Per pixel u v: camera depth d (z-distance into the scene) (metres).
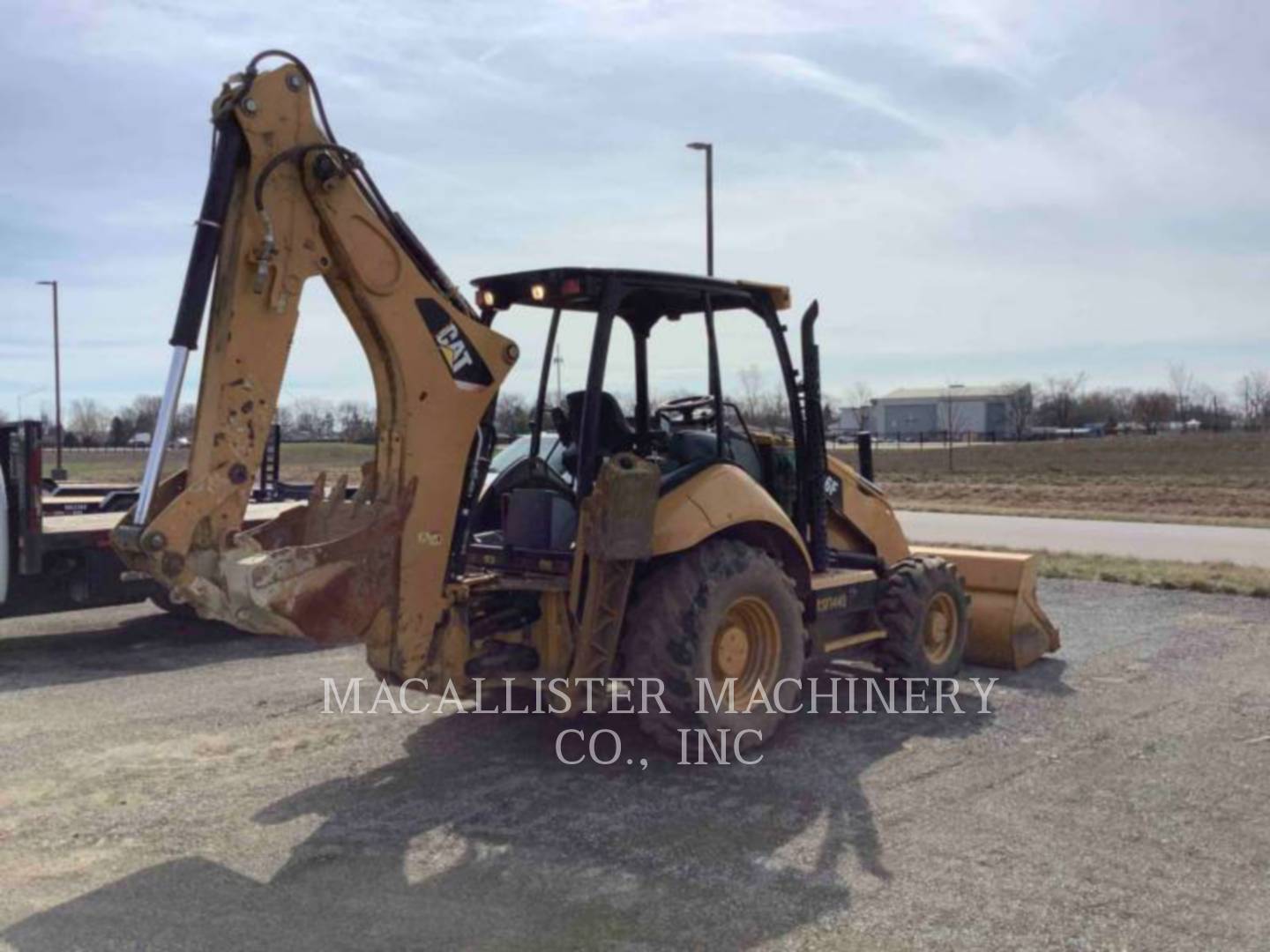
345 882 4.27
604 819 4.92
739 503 5.83
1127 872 4.34
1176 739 6.11
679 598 5.48
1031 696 7.05
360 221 4.92
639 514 5.25
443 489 5.20
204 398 4.60
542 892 4.18
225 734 6.29
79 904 4.10
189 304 4.53
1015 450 52.97
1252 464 39.31
